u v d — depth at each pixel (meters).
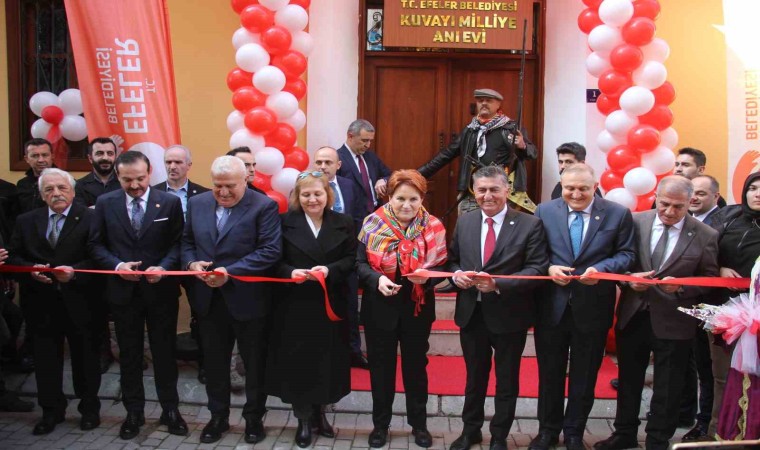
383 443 4.10
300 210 4.12
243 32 5.11
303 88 5.20
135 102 4.87
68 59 6.25
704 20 5.96
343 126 5.98
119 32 4.86
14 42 6.21
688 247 3.78
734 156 5.05
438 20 5.81
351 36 6.05
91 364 4.31
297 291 4.03
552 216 3.98
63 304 4.30
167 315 4.22
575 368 3.95
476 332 3.96
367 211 5.42
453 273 3.83
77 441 4.16
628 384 3.99
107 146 4.86
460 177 5.62
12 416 4.59
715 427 4.00
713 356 3.99
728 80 5.04
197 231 4.06
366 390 4.71
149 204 4.19
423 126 6.34
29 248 4.26
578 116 5.86
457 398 4.64
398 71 6.32
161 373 4.27
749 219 3.88
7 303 4.83
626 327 3.96
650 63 4.98
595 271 3.69
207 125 6.15
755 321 3.33
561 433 4.25
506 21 5.83
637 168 4.98
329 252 4.04
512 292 3.78
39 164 5.03
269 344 4.16
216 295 4.05
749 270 3.79
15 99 6.24
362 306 4.08
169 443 4.14
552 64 6.12
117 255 4.16
